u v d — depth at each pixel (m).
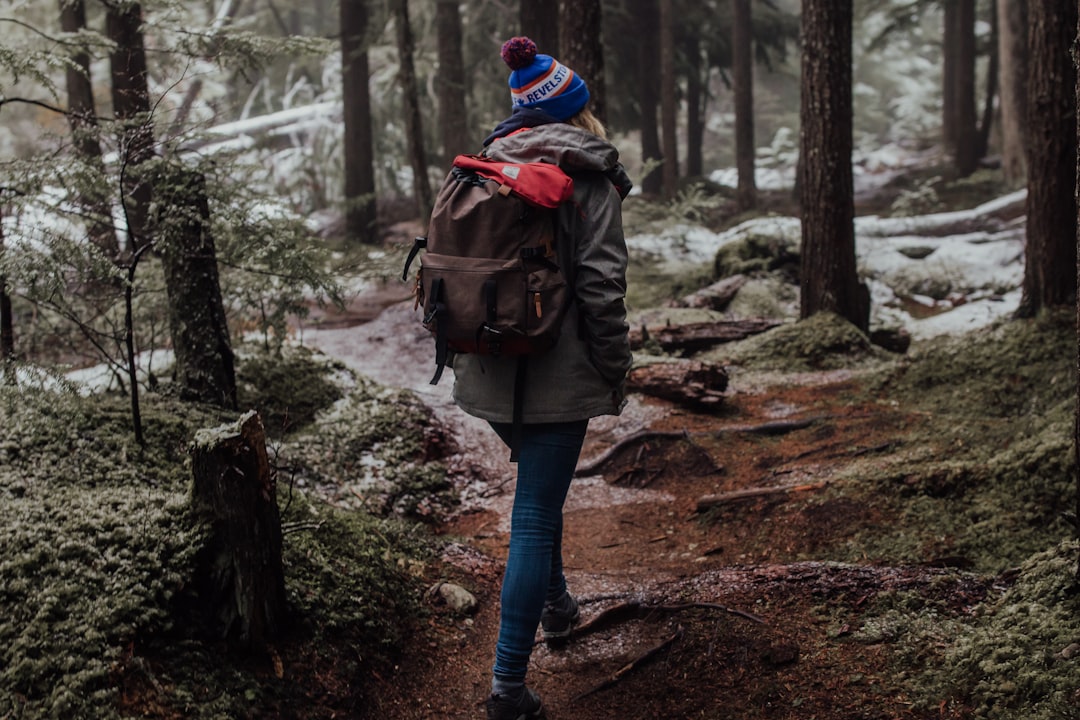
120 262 4.25
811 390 6.70
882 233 15.05
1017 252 12.89
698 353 8.23
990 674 2.50
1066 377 5.33
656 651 3.00
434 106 18.45
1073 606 2.69
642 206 12.74
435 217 2.56
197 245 4.11
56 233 3.27
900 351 8.82
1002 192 18.55
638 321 8.96
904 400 5.96
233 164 4.26
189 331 4.18
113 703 2.18
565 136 2.60
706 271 11.77
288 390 4.92
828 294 8.36
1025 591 2.87
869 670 2.71
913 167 25.77
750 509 4.22
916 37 37.56
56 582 2.43
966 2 20.75
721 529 4.16
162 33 4.73
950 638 2.77
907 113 35.38
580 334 2.58
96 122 4.16
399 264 5.10
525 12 11.14
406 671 2.93
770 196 22.83
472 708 2.80
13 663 2.17
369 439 4.77
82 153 3.86
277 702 2.52
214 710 2.34
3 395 3.18
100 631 2.33
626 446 5.40
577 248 2.57
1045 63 5.78
